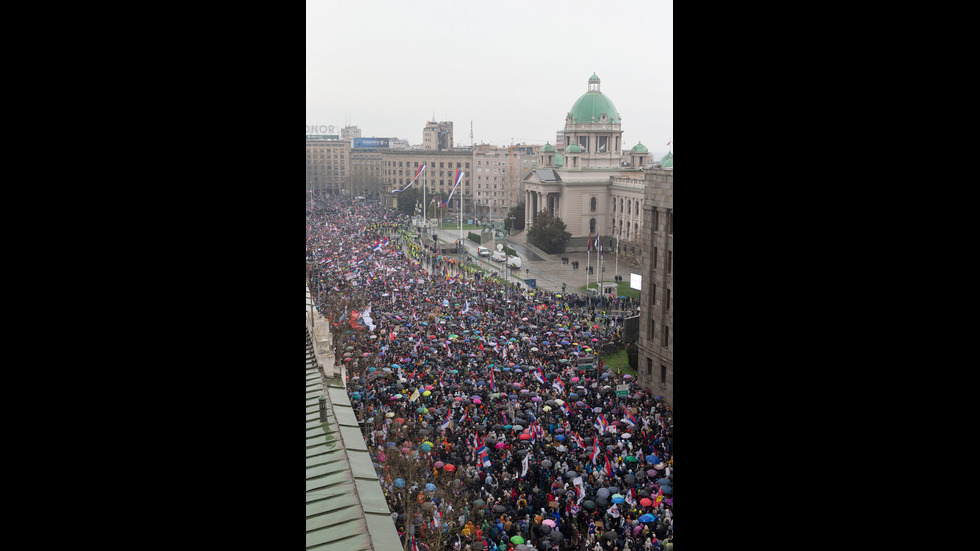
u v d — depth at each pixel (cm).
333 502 1467
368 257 9262
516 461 3073
